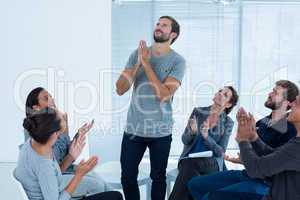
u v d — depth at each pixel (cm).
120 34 435
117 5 432
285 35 455
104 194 229
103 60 396
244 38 452
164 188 293
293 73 455
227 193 254
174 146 422
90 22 389
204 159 300
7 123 385
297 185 191
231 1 443
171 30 276
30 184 199
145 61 269
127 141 285
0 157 381
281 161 189
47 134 197
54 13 381
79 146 263
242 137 213
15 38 378
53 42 385
